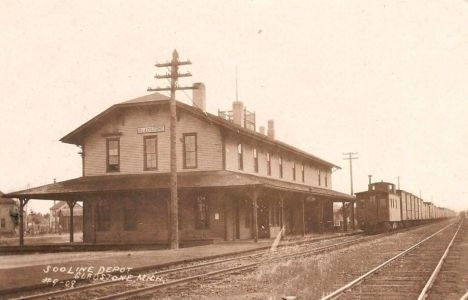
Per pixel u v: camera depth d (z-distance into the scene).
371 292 10.95
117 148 31.81
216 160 29.83
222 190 29.34
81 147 32.44
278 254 20.62
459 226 50.28
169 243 28.42
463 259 17.75
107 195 30.44
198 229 29.77
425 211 73.00
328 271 14.79
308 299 10.27
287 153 40.78
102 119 31.94
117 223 31.12
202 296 10.91
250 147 33.62
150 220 30.53
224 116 37.34
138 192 29.28
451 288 11.49
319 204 43.09
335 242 29.30
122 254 21.36
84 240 31.80
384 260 18.17
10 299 10.19
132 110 31.66
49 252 26.64
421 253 20.58
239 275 14.23
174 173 24.09
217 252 20.84
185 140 30.53
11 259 20.22
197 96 31.73
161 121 31.12
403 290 11.17
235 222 31.02
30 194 29.38
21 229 29.88
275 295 10.83
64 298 10.72
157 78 24.44
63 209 79.56
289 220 39.53
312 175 47.62
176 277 14.02
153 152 31.17
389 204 44.81
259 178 32.44
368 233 44.00
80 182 30.83
